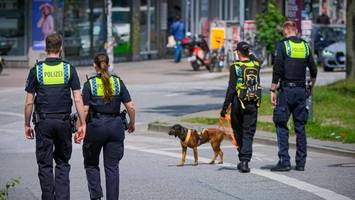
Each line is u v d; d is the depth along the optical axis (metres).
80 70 57.03
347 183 18.89
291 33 20.33
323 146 23.92
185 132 21.17
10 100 39.72
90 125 15.61
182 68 61.31
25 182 19.12
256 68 20.00
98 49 62.53
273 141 25.36
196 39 65.50
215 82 51.03
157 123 29.55
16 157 23.17
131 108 15.88
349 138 24.84
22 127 30.42
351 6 37.97
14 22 57.81
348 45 38.22
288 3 29.59
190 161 22.25
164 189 18.19
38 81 15.51
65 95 15.59
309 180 19.23
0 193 14.62
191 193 17.72
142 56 69.38
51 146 15.69
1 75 52.72
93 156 15.87
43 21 57.19
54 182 15.98
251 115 20.08
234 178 19.50
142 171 20.58
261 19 59.72
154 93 43.19
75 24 60.06
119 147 15.77
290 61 20.00
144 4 69.06
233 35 57.91
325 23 77.00
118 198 16.05
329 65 58.62
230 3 78.88
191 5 74.12
